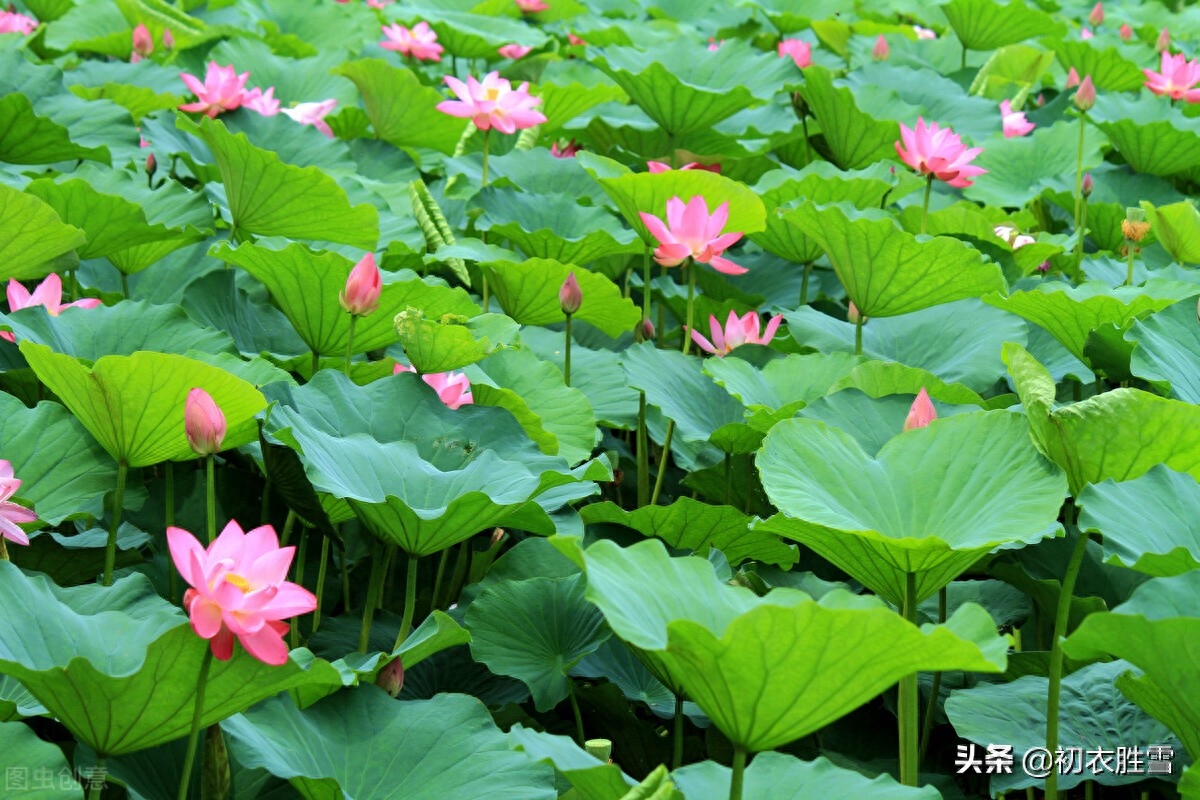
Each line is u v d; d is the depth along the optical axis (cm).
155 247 377
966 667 162
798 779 199
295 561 320
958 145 437
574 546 174
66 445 276
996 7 730
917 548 218
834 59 755
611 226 432
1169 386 302
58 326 298
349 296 291
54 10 722
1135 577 293
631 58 609
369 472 253
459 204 463
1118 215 510
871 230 346
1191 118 612
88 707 185
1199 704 188
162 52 634
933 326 393
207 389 246
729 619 187
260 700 205
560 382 340
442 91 632
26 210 306
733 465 356
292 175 356
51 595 215
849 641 159
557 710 290
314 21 742
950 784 267
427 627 241
